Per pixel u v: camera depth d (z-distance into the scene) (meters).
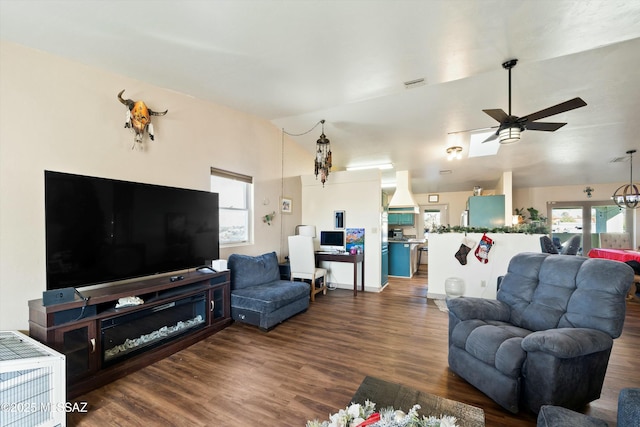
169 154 3.05
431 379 2.20
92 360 2.04
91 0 1.59
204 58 2.25
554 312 2.11
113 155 2.55
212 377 2.21
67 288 1.99
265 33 1.92
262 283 3.79
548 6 1.64
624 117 3.68
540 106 3.48
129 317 2.33
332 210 5.59
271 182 4.80
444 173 6.79
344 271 5.46
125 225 2.46
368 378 1.57
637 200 5.53
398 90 2.83
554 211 7.42
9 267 1.97
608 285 1.89
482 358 1.96
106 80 2.50
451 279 4.01
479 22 1.79
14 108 2.00
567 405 1.68
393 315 3.76
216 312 3.20
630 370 2.34
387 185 8.16
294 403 1.90
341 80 2.62
